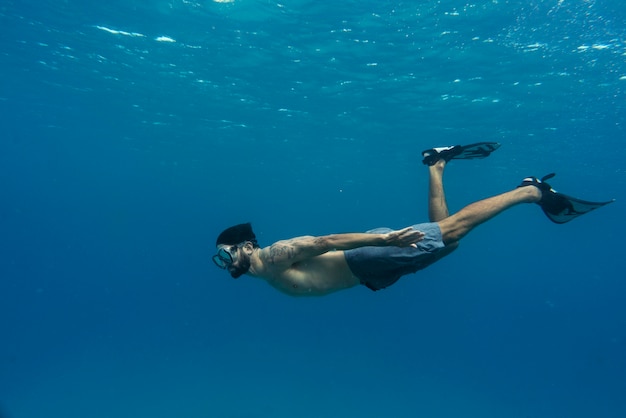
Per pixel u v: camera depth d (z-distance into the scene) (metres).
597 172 31.77
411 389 34.50
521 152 28.03
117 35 17.11
